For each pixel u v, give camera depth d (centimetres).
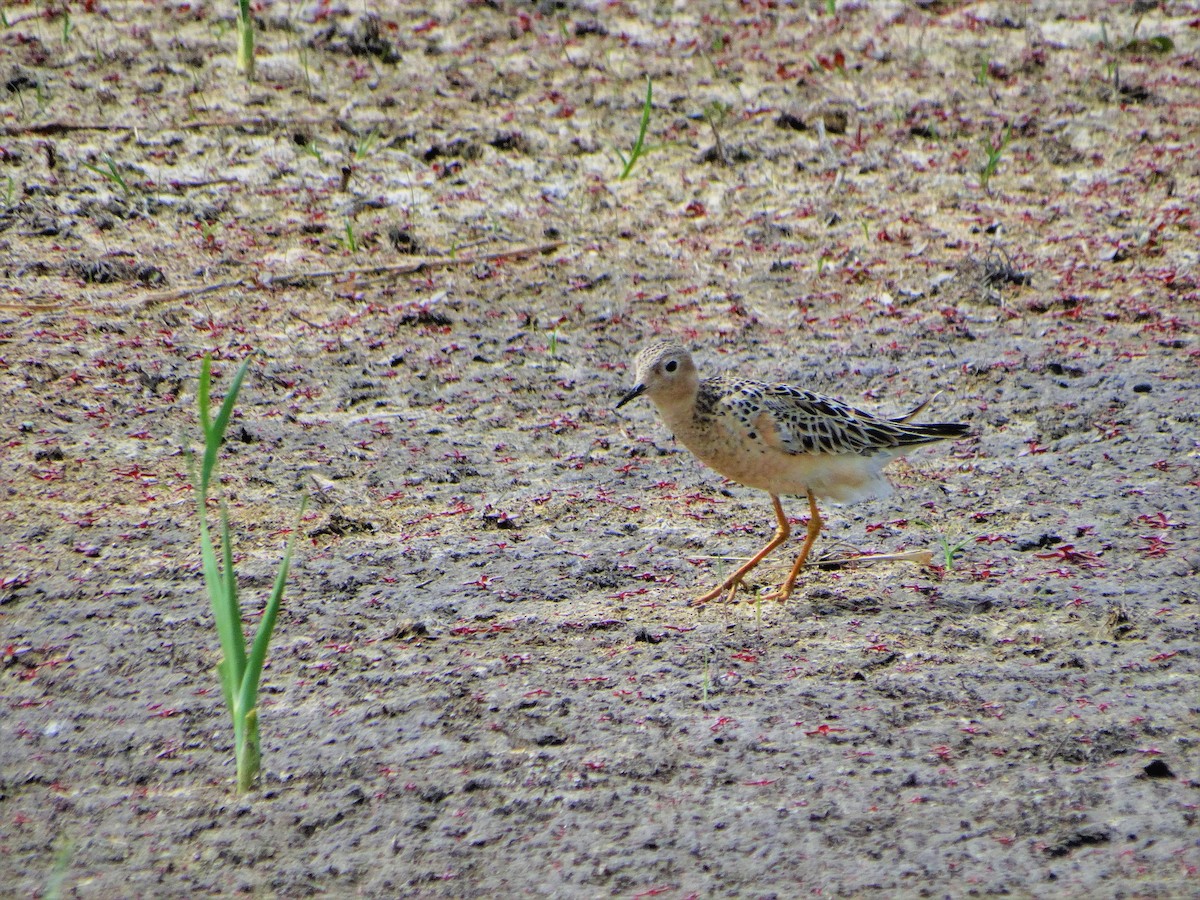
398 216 1727
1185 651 974
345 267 1625
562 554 1119
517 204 1773
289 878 760
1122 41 2255
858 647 987
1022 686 934
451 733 881
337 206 1733
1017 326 1581
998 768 848
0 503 1152
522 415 1373
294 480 1223
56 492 1177
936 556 1123
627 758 855
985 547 1138
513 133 1897
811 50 2188
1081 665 957
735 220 1775
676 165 1875
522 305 1584
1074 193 1866
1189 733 880
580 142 1898
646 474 1274
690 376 1068
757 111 2002
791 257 1708
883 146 1947
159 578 1061
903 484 1256
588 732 881
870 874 758
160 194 1717
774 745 868
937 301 1625
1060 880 753
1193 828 793
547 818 805
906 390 1432
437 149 1847
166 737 878
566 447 1316
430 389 1412
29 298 1512
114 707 906
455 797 823
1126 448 1316
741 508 1221
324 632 995
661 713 902
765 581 1094
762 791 827
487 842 786
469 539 1138
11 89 1883
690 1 2316
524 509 1193
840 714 902
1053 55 2212
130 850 781
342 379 1419
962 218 1798
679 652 978
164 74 1959
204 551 832
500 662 960
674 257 1694
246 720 823
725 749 864
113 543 1104
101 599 1027
